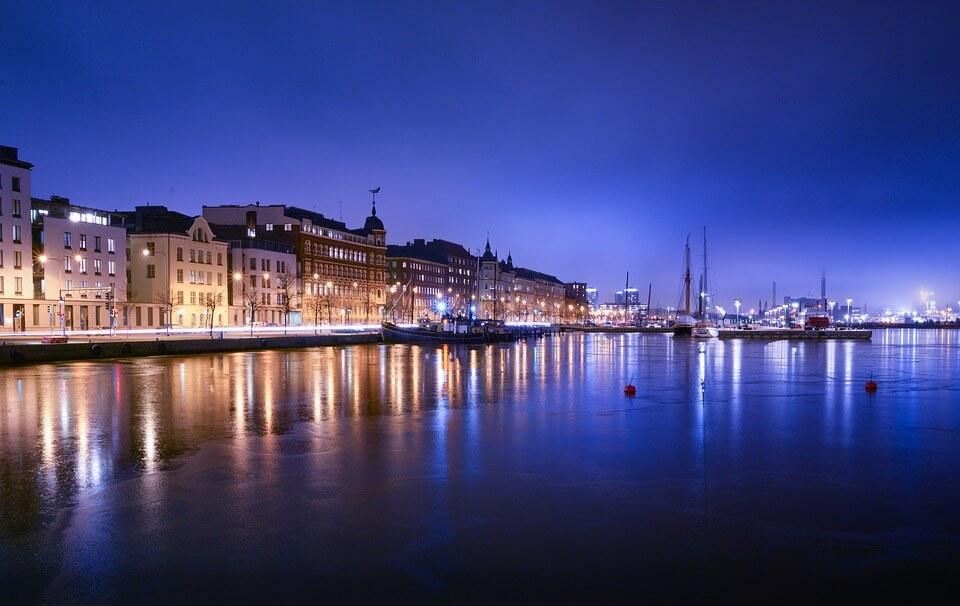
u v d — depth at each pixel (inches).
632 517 554.3
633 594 416.5
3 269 3129.9
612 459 760.3
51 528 522.3
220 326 4394.7
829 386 1582.2
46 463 726.5
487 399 1302.9
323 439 869.8
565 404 1230.9
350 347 3649.1
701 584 430.6
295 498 601.6
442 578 436.5
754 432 934.4
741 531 522.9
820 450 813.9
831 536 513.0
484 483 654.5
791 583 432.8
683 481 666.2
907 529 528.7
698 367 2250.2
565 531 520.7
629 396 1359.5
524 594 415.5
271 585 426.3
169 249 4082.2
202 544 490.6
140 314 3917.3
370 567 452.4
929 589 425.7
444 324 4906.5
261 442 847.1
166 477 669.9
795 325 7564.0
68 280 3479.3
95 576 438.6
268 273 4928.6
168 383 1569.9
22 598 409.4
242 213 5383.9
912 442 867.4
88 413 1083.9
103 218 3804.1
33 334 2970.0
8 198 3164.4
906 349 3740.2
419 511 566.3
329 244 5821.9
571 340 5364.2
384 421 1019.3
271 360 2468.0
